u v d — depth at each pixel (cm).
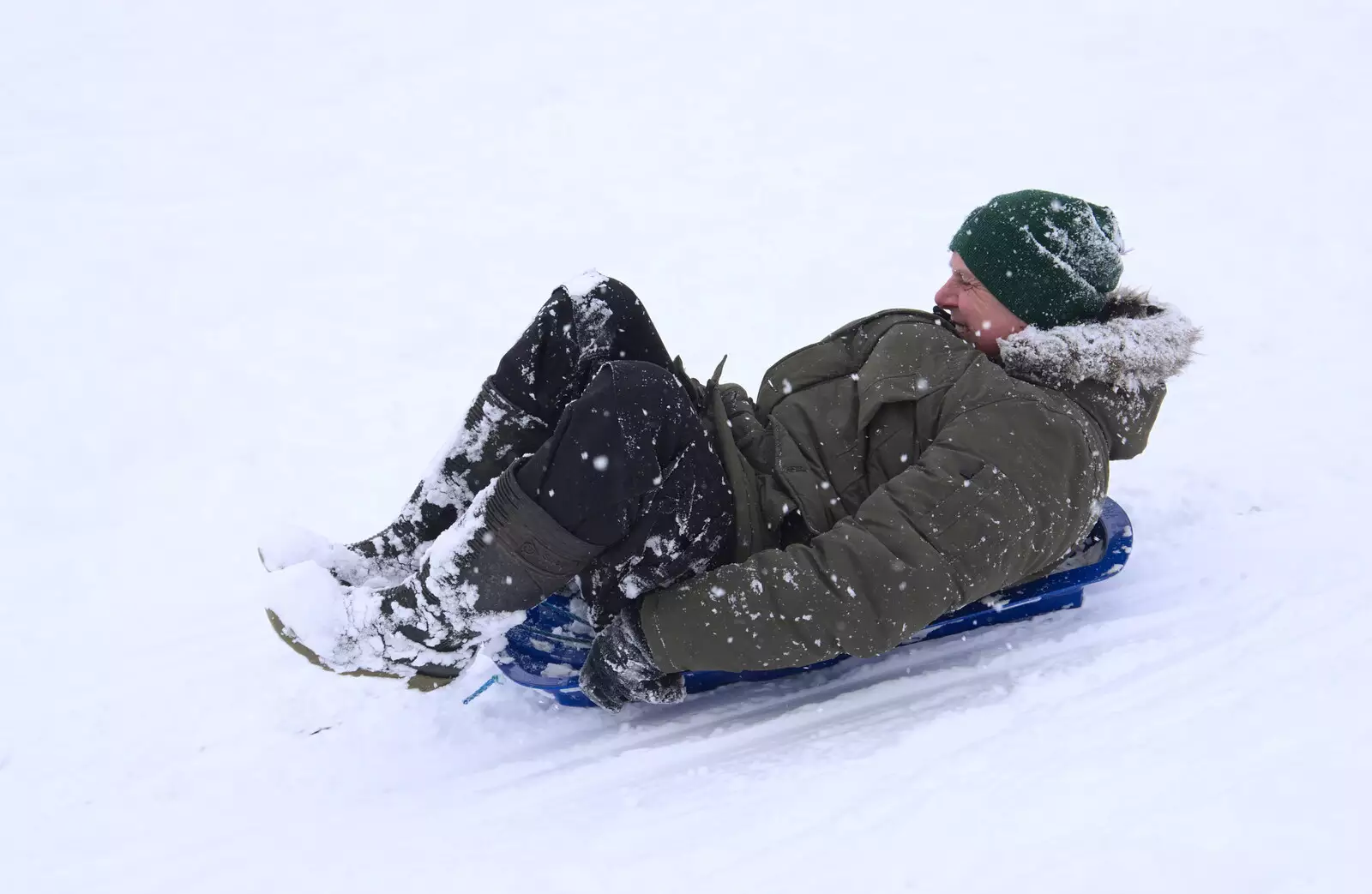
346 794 809
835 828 647
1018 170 2572
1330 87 2916
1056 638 909
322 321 1970
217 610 1144
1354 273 1938
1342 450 1284
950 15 3662
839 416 868
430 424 1580
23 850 773
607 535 741
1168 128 2758
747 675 911
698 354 1767
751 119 2975
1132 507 1158
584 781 775
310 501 1384
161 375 1766
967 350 853
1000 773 680
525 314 1980
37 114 3080
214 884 699
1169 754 670
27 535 1328
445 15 3906
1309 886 547
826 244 2189
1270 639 832
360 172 2728
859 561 756
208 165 2772
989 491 768
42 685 1009
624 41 3628
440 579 734
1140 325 841
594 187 2584
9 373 1777
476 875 658
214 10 3919
